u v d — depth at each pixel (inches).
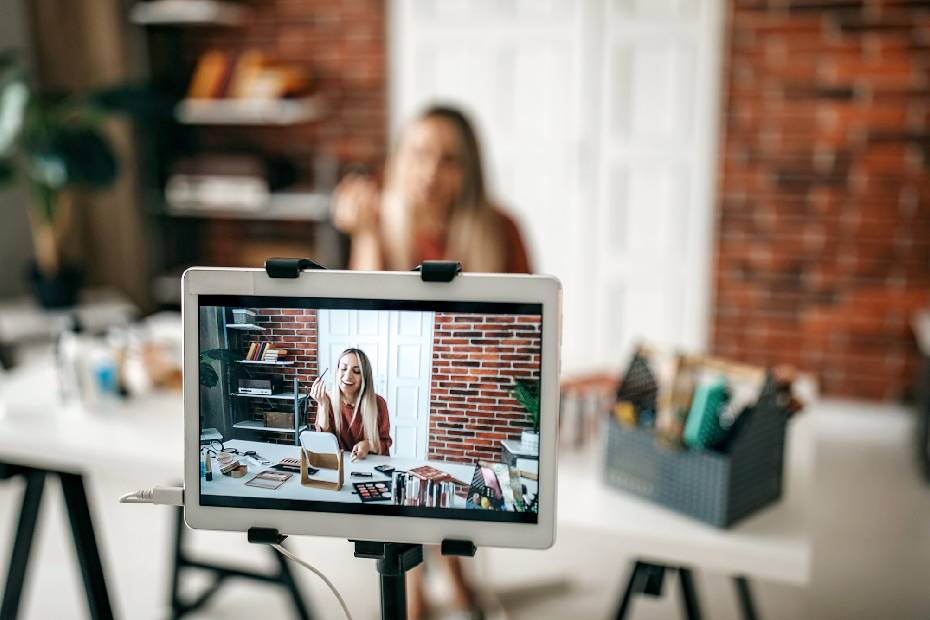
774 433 57.0
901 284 147.3
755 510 56.9
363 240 89.4
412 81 164.7
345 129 169.2
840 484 125.3
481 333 35.8
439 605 90.4
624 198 158.9
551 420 35.6
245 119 165.0
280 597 94.2
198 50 172.9
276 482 37.5
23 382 85.4
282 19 167.8
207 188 167.9
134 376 79.8
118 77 167.2
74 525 72.2
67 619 89.1
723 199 153.3
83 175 144.8
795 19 144.1
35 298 149.8
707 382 56.1
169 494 38.2
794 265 152.1
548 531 36.0
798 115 147.2
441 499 36.6
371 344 36.6
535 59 158.9
